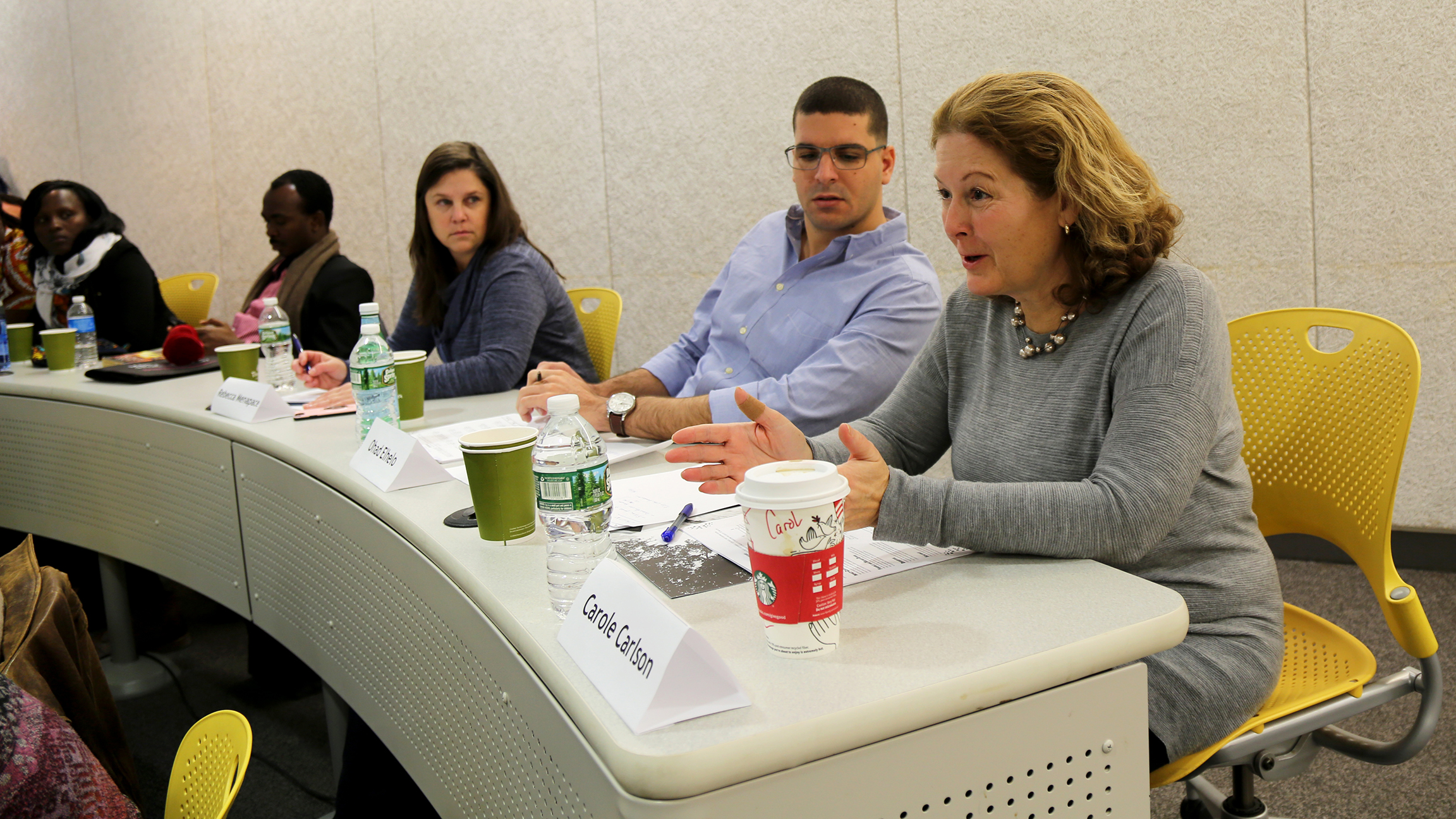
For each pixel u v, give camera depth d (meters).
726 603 0.89
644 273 3.86
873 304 1.85
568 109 3.92
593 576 0.80
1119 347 1.09
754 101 3.49
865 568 0.98
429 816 1.49
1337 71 2.64
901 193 3.28
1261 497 1.38
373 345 1.55
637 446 1.55
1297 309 1.36
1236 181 2.81
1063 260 1.13
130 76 5.33
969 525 0.97
